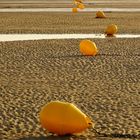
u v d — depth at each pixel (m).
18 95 15.53
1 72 19.38
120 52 24.91
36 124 12.30
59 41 28.98
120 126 12.30
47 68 20.23
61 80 17.95
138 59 22.77
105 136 11.43
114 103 14.67
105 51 25.14
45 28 36.56
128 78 18.52
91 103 14.60
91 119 12.84
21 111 13.55
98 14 47.81
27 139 11.09
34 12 54.47
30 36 31.44
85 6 71.00
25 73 19.22
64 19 45.31
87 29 36.28
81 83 17.50
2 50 25.08
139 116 13.29
